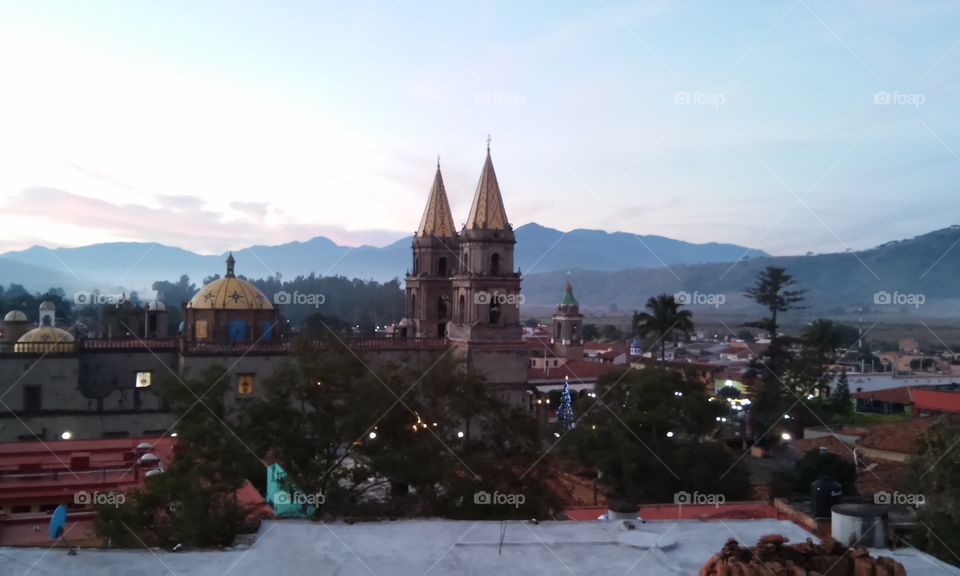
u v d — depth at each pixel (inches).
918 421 2635.3
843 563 644.7
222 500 1333.7
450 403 1927.9
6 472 1863.9
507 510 1649.9
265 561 714.8
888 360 6707.7
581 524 862.5
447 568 701.9
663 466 2321.6
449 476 1690.5
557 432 2918.3
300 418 1779.0
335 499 1662.2
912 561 740.0
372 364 2218.3
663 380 2522.1
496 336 3688.5
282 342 3292.3
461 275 3779.5
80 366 3169.3
